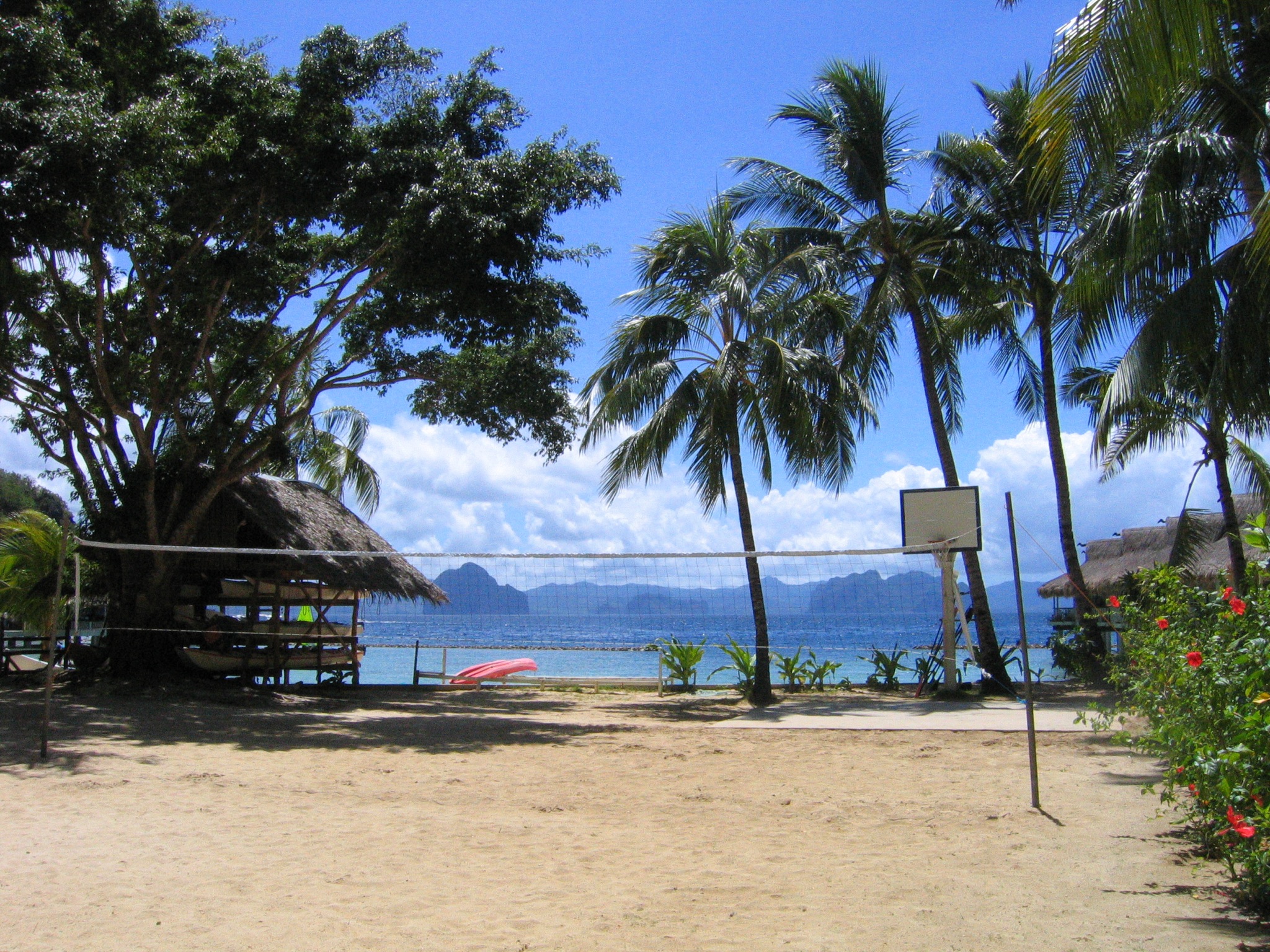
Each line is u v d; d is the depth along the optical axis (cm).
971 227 1595
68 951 369
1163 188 1026
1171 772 523
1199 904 437
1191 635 521
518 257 1274
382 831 589
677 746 988
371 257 1412
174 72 1359
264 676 1616
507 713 1346
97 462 1481
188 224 1409
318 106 1326
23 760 806
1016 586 660
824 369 1506
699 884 475
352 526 1781
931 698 1530
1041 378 1827
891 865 514
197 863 501
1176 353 985
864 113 1571
